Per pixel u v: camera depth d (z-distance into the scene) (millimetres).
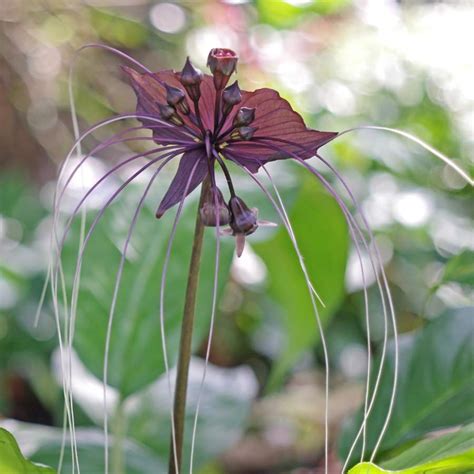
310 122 2324
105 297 1248
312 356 2629
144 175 1355
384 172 2193
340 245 1454
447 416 1151
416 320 2498
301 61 2438
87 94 2771
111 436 1272
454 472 965
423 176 2361
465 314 1197
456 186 2656
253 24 2287
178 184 962
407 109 2803
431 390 1170
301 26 2250
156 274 1249
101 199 1364
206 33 2494
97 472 1211
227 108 955
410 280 2436
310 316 1537
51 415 2416
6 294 2125
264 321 2609
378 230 2074
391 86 2795
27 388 2430
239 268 2367
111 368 1231
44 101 2818
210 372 1404
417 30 2875
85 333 1239
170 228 1265
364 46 2730
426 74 2871
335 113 2549
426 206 2090
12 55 2752
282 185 1314
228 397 1354
